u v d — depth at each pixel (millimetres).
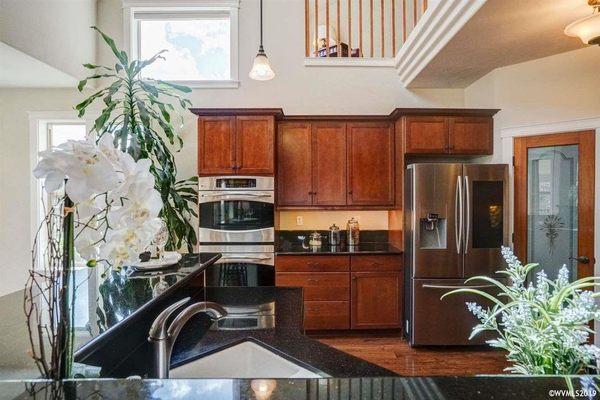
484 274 3160
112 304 1221
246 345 1368
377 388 646
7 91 3809
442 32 2727
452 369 2836
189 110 3670
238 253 3420
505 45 2836
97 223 633
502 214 3193
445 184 3162
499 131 3387
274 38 3926
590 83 2920
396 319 3430
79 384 627
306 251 3484
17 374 742
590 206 2912
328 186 3695
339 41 4031
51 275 614
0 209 3797
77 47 3559
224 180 3451
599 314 690
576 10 2268
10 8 2736
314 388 646
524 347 756
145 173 674
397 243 3664
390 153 3707
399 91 3957
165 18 3949
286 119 3658
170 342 967
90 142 610
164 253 1944
